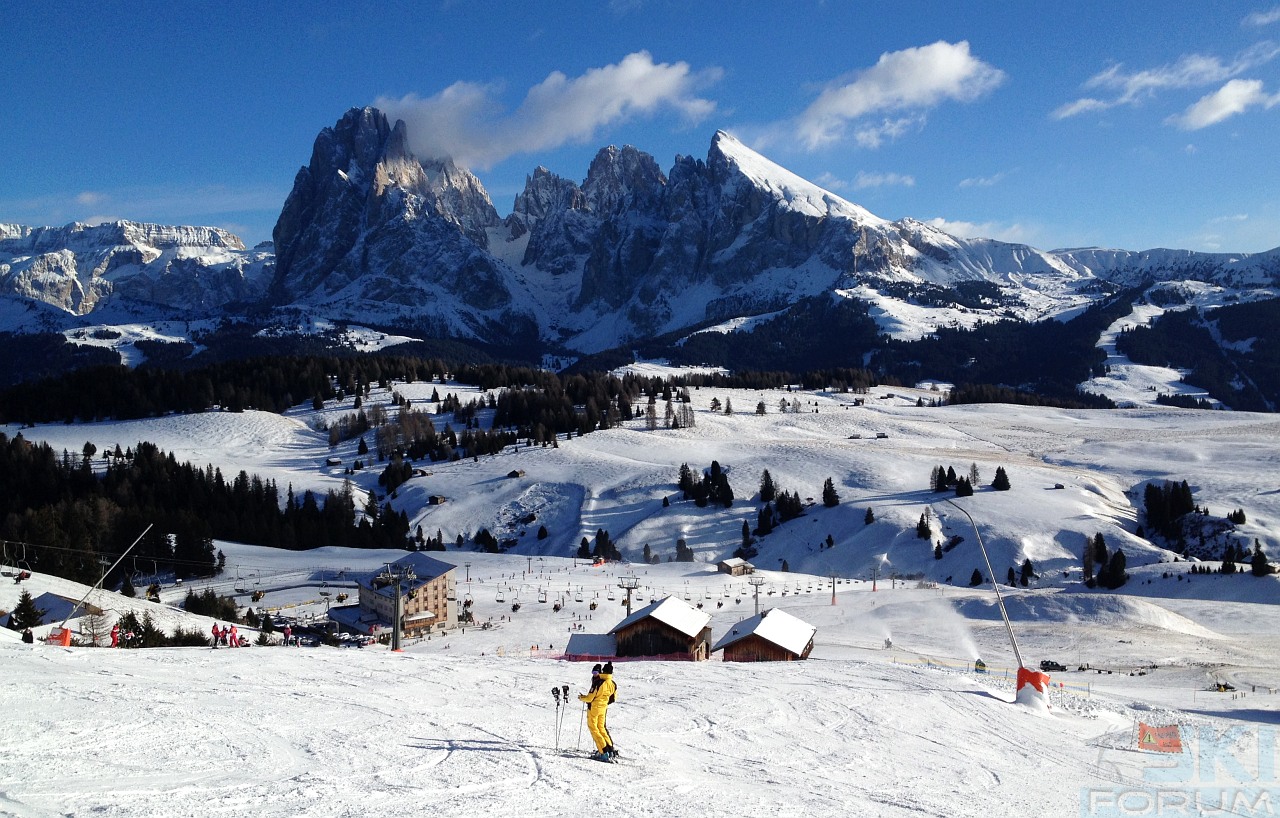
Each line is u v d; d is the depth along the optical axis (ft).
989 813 60.13
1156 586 390.01
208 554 424.87
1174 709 122.72
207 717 63.21
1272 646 244.42
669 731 76.43
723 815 51.03
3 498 517.96
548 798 50.11
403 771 53.01
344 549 496.23
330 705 72.49
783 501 565.53
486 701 81.71
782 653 191.21
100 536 415.64
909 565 463.83
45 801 42.06
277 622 316.60
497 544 561.43
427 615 310.04
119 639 173.37
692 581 403.13
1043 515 504.43
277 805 44.16
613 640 215.92
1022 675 110.11
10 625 177.68
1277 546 451.12
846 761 71.92
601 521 583.99
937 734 86.69
